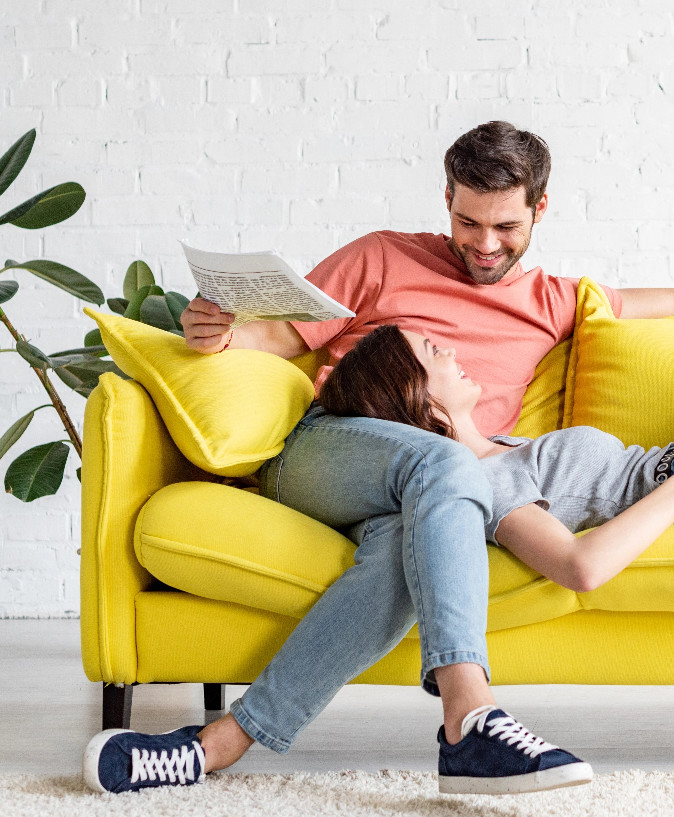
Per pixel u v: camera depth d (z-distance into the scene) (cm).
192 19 281
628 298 204
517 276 196
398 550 129
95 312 150
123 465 138
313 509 145
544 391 194
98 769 124
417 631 136
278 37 280
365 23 279
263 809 119
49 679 207
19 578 279
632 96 277
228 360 150
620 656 136
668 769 142
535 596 133
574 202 278
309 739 160
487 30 278
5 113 281
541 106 278
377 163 279
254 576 132
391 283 188
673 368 178
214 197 281
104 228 281
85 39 281
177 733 130
